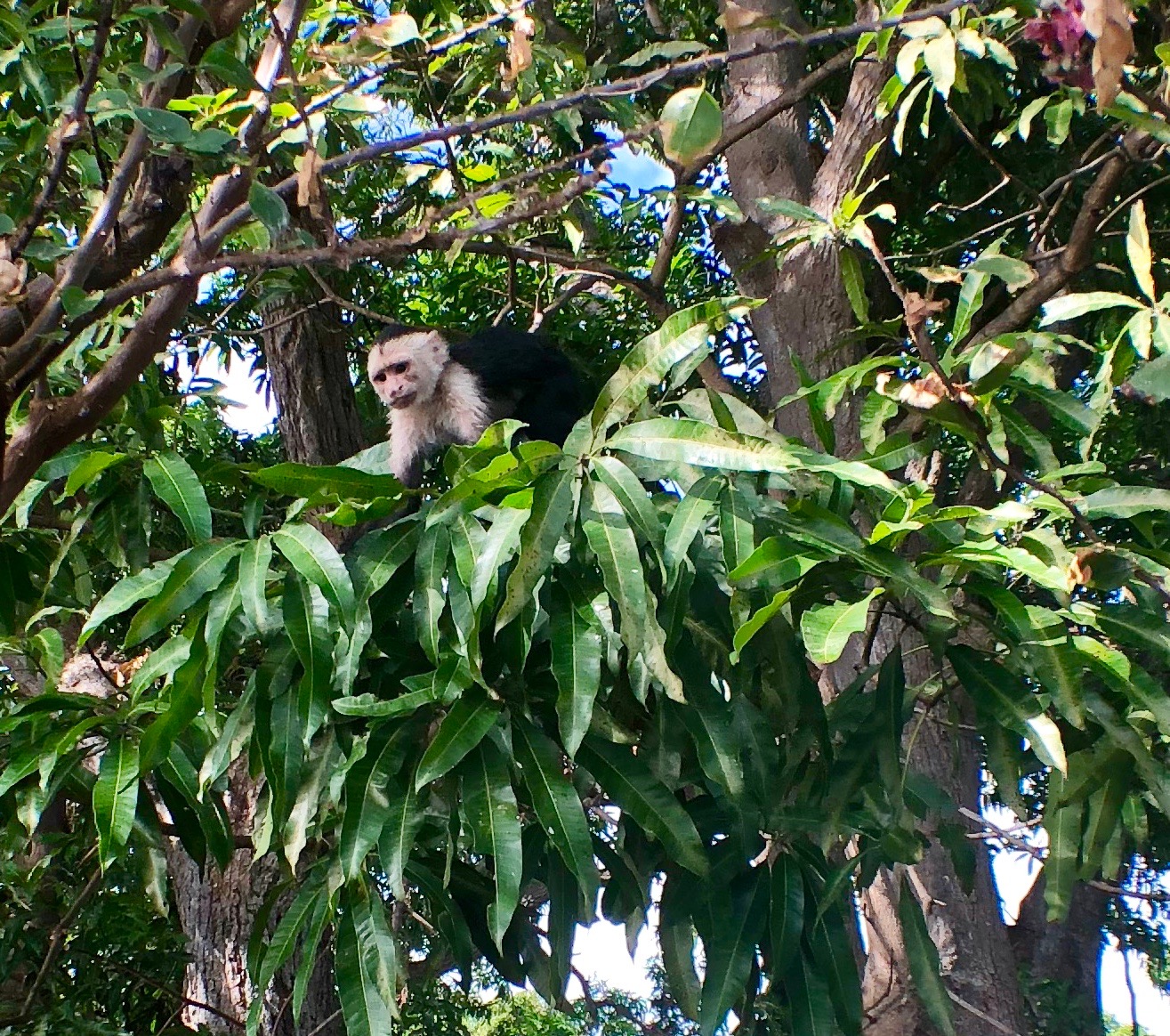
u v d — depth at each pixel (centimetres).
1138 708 243
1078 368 512
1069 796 242
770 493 286
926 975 259
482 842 223
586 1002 356
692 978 260
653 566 235
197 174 304
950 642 265
